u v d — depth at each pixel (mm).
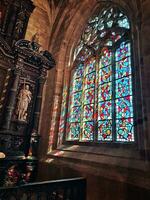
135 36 5613
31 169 7535
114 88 6367
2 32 8703
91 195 4969
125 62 6238
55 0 10953
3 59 8172
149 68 4371
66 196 4438
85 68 8523
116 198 4309
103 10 8594
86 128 7129
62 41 9812
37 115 8438
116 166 4648
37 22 10734
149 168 3830
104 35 7902
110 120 6086
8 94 7922
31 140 7879
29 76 8836
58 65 9484
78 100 8250
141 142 4430
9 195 3416
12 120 7730
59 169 6719
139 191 3857
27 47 8547
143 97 4543
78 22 9859
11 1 9570
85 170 5543
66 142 7988
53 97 8875
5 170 6828
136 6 5570
